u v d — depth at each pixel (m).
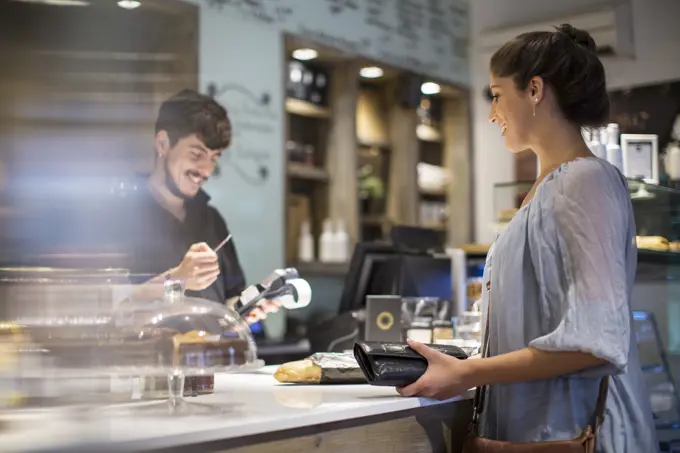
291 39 4.78
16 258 3.25
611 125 2.65
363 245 2.69
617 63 4.02
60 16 4.12
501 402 1.73
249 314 2.34
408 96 5.62
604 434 1.68
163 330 1.52
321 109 5.21
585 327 1.55
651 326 2.76
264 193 4.62
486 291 1.87
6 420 1.40
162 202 2.92
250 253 4.53
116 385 1.66
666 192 2.69
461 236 6.20
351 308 2.71
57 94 4.12
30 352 1.54
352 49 5.20
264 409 1.53
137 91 4.21
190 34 4.23
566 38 1.76
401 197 5.73
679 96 3.84
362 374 1.96
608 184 1.65
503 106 1.81
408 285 2.68
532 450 1.62
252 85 4.55
